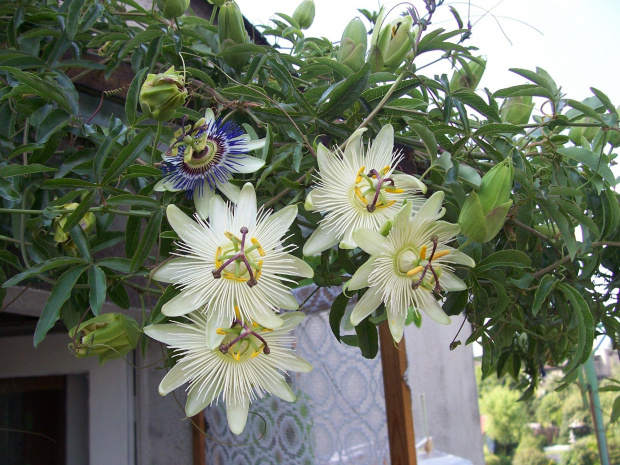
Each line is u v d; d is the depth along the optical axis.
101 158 0.34
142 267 0.35
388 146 0.33
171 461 0.70
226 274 0.30
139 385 0.68
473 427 1.60
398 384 0.67
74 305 0.41
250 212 0.31
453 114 0.49
